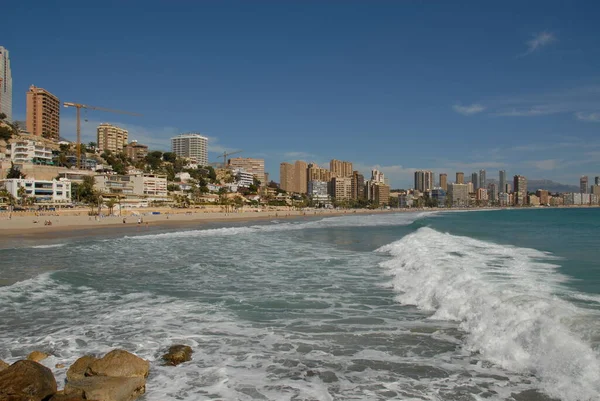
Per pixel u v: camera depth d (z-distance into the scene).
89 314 13.59
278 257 27.34
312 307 14.20
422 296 14.75
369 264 23.58
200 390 8.12
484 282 14.31
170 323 12.54
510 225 59.59
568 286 14.34
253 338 11.10
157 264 24.50
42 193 101.19
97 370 8.25
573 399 7.13
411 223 77.69
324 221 92.06
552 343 8.62
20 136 157.12
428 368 8.87
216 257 27.70
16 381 7.27
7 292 16.83
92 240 42.31
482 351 9.59
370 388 8.06
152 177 141.75
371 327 11.75
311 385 8.27
